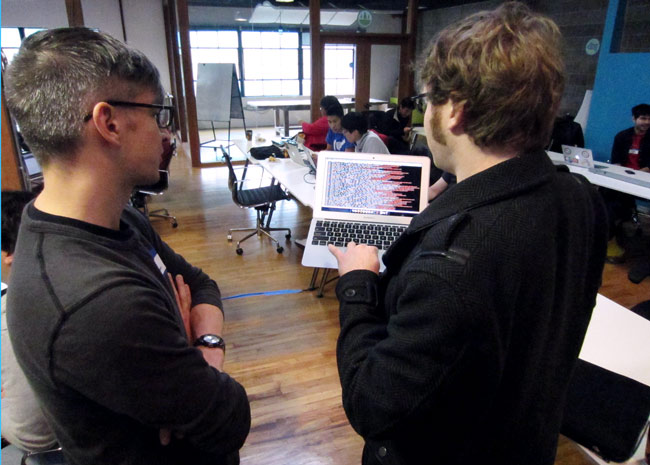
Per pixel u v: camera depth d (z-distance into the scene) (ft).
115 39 2.00
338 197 5.27
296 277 11.07
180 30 20.31
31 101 1.83
